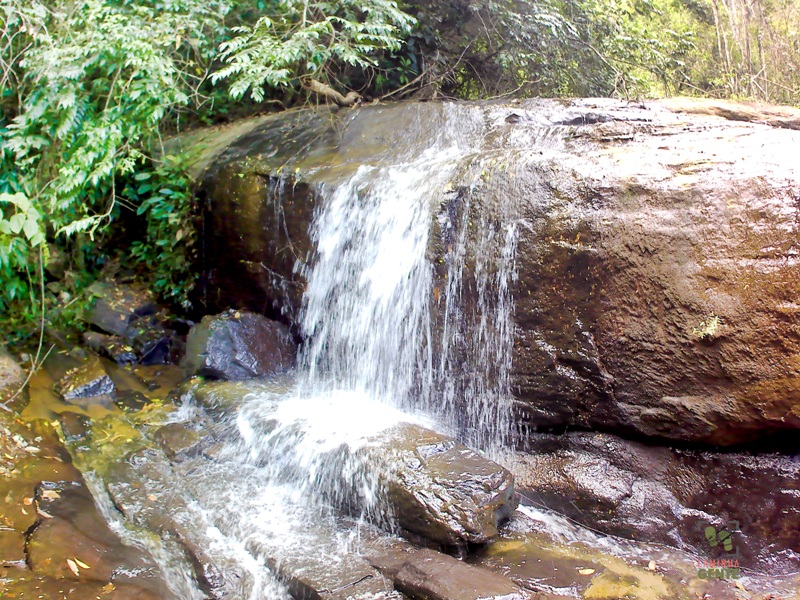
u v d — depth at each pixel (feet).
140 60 18.52
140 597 9.86
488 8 25.22
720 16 31.40
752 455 11.51
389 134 18.74
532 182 13.35
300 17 22.24
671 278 11.66
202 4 20.79
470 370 14.11
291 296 18.51
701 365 11.46
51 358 18.52
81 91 19.56
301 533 11.73
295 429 13.76
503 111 17.48
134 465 13.96
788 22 29.60
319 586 10.11
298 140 20.29
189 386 16.81
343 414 14.55
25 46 20.27
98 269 21.85
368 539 11.50
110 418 15.98
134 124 19.39
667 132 14.58
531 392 13.33
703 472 11.80
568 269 12.73
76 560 10.52
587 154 13.75
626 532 11.71
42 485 12.48
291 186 18.19
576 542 11.59
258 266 19.34
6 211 18.67
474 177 14.25
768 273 10.85
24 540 10.85
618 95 27.20
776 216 10.92
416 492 11.31
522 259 13.23
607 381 12.45
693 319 11.44
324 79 23.79
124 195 21.90
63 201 18.60
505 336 13.56
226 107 25.38
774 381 10.80
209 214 20.42
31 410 15.65
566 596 9.89
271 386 16.53
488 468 11.84
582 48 27.20
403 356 15.23
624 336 12.20
